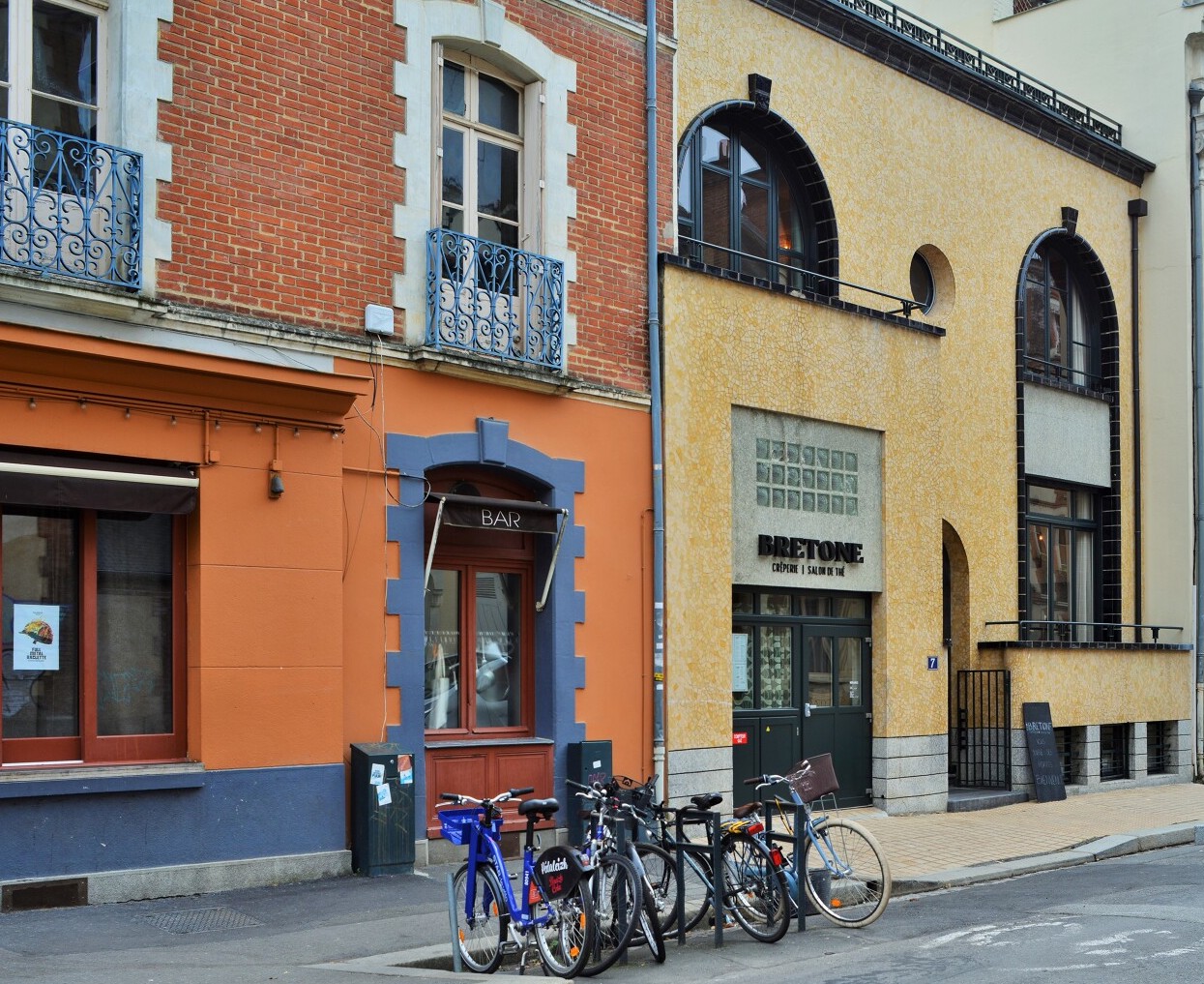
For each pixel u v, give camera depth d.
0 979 7.34
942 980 7.72
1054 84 23.48
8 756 9.50
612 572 13.13
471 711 12.38
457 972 7.95
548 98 12.95
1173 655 21.09
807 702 15.35
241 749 10.24
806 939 9.38
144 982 7.43
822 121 16.34
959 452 18.30
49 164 9.80
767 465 14.83
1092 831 15.09
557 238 12.91
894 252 17.27
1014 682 17.98
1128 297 22.05
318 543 10.77
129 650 10.09
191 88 10.36
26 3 9.80
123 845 9.62
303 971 7.79
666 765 13.26
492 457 12.15
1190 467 21.72
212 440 10.25
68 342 9.33
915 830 14.78
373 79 11.56
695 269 13.98
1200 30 22.00
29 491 9.24
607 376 13.23
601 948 8.35
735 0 15.28
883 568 16.06
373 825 10.76
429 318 11.77
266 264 10.73
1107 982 7.49
